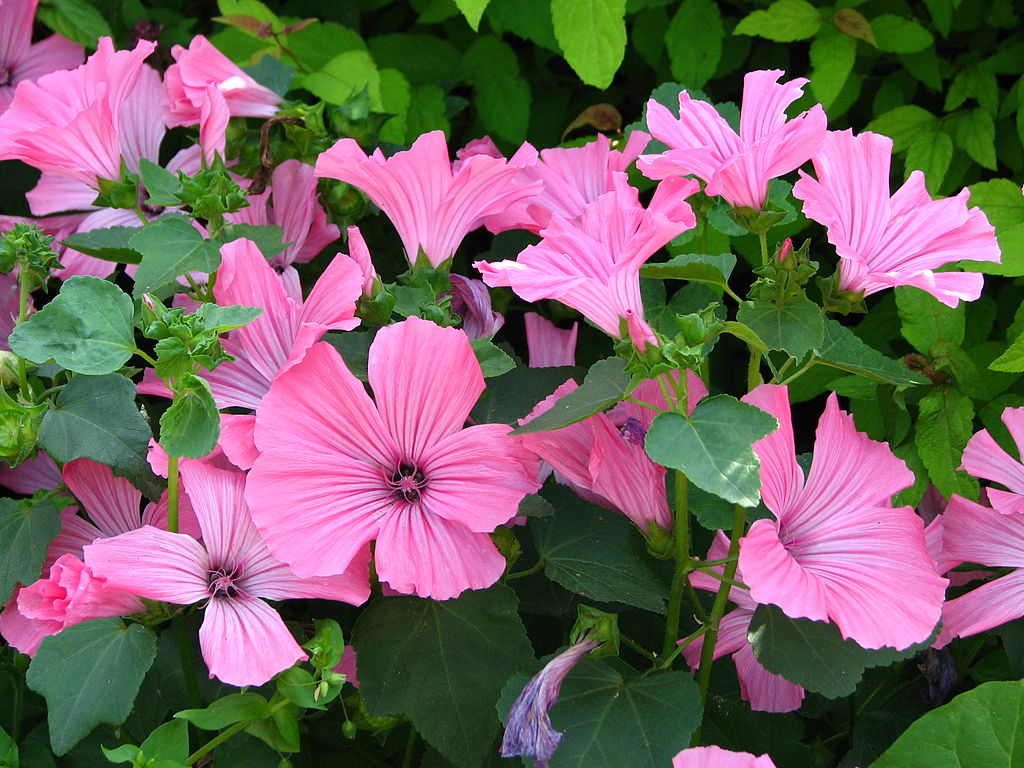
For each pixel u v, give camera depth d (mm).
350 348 545
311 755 592
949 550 563
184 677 539
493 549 498
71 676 488
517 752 486
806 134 477
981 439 557
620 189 529
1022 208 628
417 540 496
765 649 496
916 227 497
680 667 597
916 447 631
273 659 484
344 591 504
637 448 524
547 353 643
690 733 486
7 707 586
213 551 508
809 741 645
